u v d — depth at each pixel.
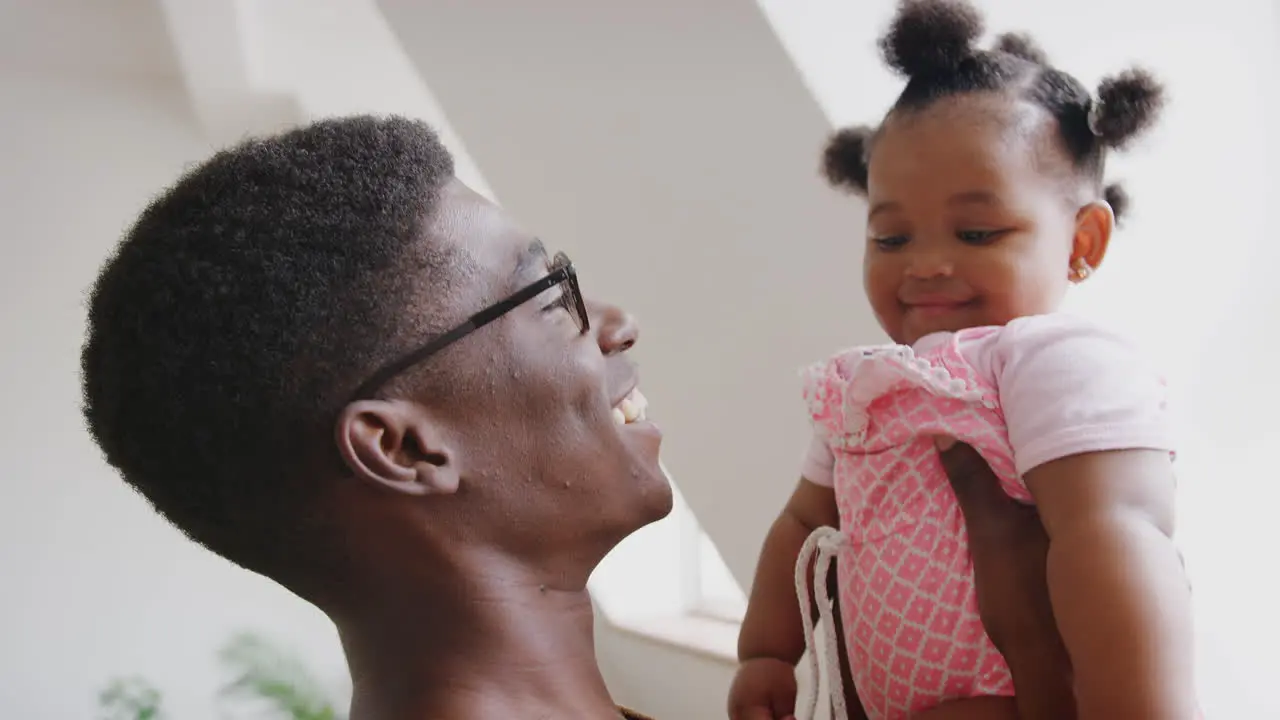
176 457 0.94
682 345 2.46
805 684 2.52
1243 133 1.66
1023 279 1.09
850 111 1.81
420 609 0.97
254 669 4.31
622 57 2.12
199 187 0.94
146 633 4.66
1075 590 0.88
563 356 1.00
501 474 0.97
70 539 4.58
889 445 1.07
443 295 0.95
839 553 1.13
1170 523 0.91
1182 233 1.65
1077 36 1.61
